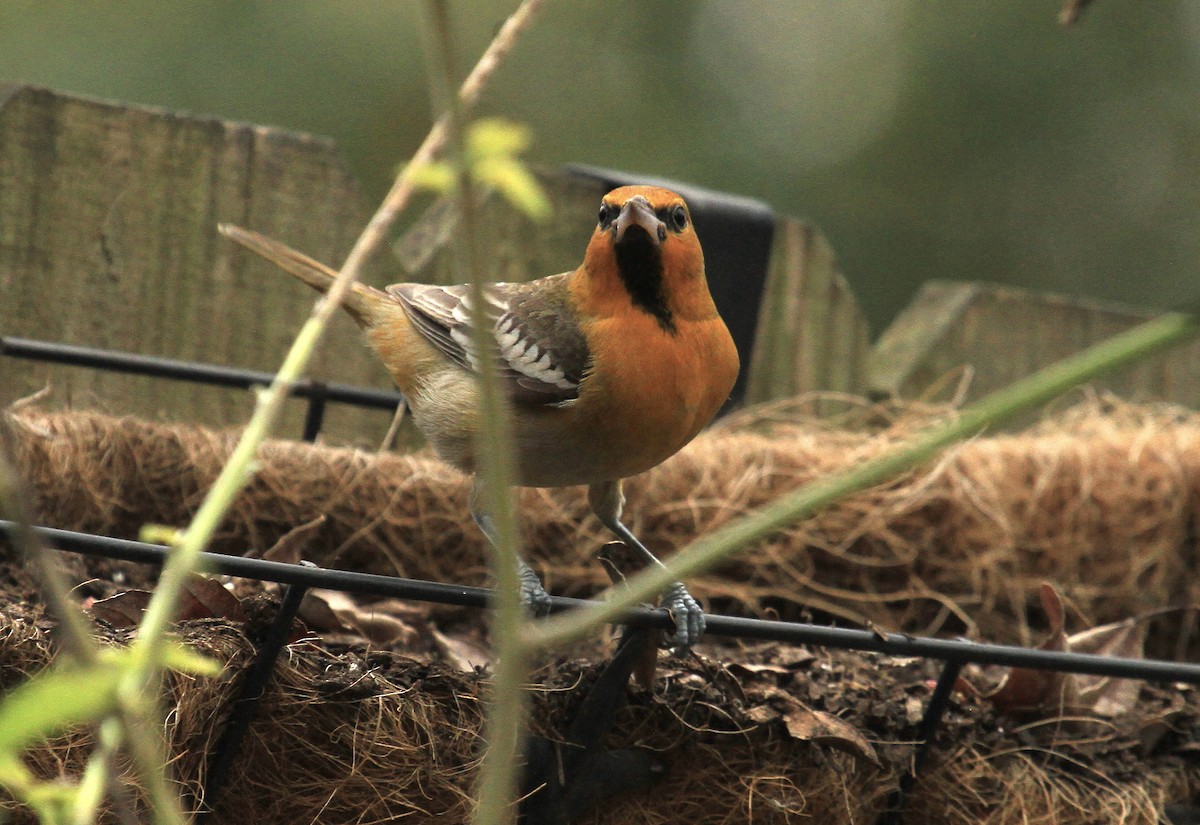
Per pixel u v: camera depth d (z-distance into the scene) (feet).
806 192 60.70
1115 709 24.31
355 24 52.21
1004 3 61.98
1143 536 31.17
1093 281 61.57
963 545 30.01
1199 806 23.39
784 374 37.52
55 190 28.25
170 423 28.43
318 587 16.56
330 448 27.32
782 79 61.05
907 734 21.49
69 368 28.73
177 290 29.89
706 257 30.86
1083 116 61.77
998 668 27.14
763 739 20.10
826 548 28.99
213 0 50.26
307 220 31.30
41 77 47.42
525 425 22.67
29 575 21.91
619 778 19.45
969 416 7.63
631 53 59.62
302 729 17.81
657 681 20.40
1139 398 41.63
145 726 14.71
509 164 7.71
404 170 9.61
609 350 22.18
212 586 18.67
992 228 61.67
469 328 23.80
